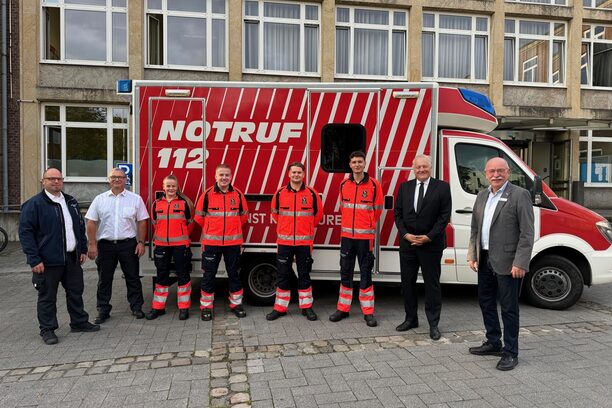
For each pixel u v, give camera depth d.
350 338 4.56
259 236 5.44
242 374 3.72
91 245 5.14
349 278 5.06
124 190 5.22
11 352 4.27
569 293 5.46
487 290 4.04
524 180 5.50
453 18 13.55
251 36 12.54
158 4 11.97
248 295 5.66
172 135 5.37
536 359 3.98
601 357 4.03
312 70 12.88
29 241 4.39
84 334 4.74
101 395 3.38
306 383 3.54
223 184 5.04
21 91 11.27
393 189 5.31
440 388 3.43
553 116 14.02
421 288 6.61
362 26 13.00
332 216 5.37
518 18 13.95
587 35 14.66
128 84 5.40
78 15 11.66
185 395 3.36
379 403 3.21
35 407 3.21
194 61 12.23
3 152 11.30
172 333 4.75
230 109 5.34
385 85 5.26
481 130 5.93
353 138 5.34
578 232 5.42
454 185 5.49
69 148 11.74
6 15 11.17
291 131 5.34
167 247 5.18
